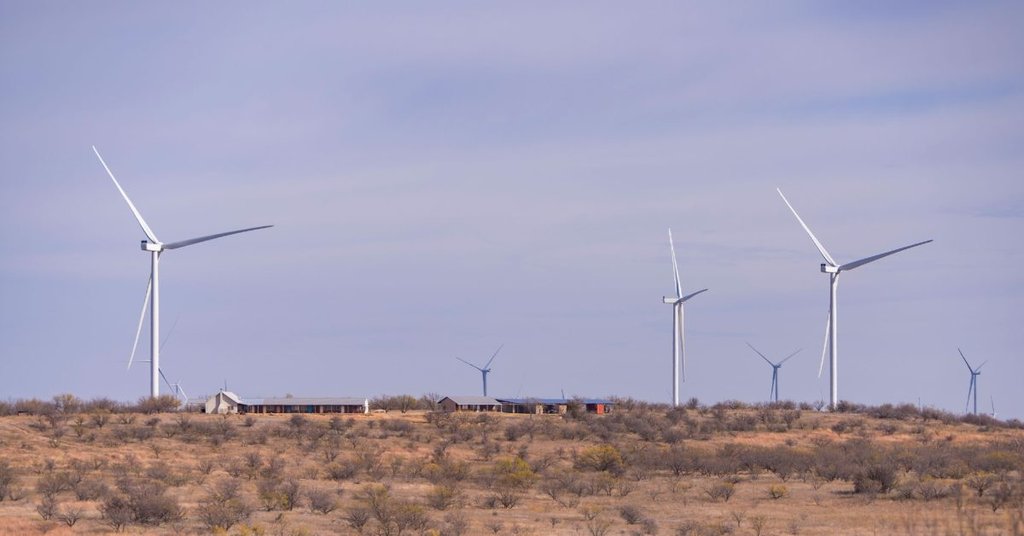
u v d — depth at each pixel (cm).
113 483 12000
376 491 10981
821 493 12031
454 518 9169
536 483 13050
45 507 9256
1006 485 10150
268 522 9125
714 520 9600
